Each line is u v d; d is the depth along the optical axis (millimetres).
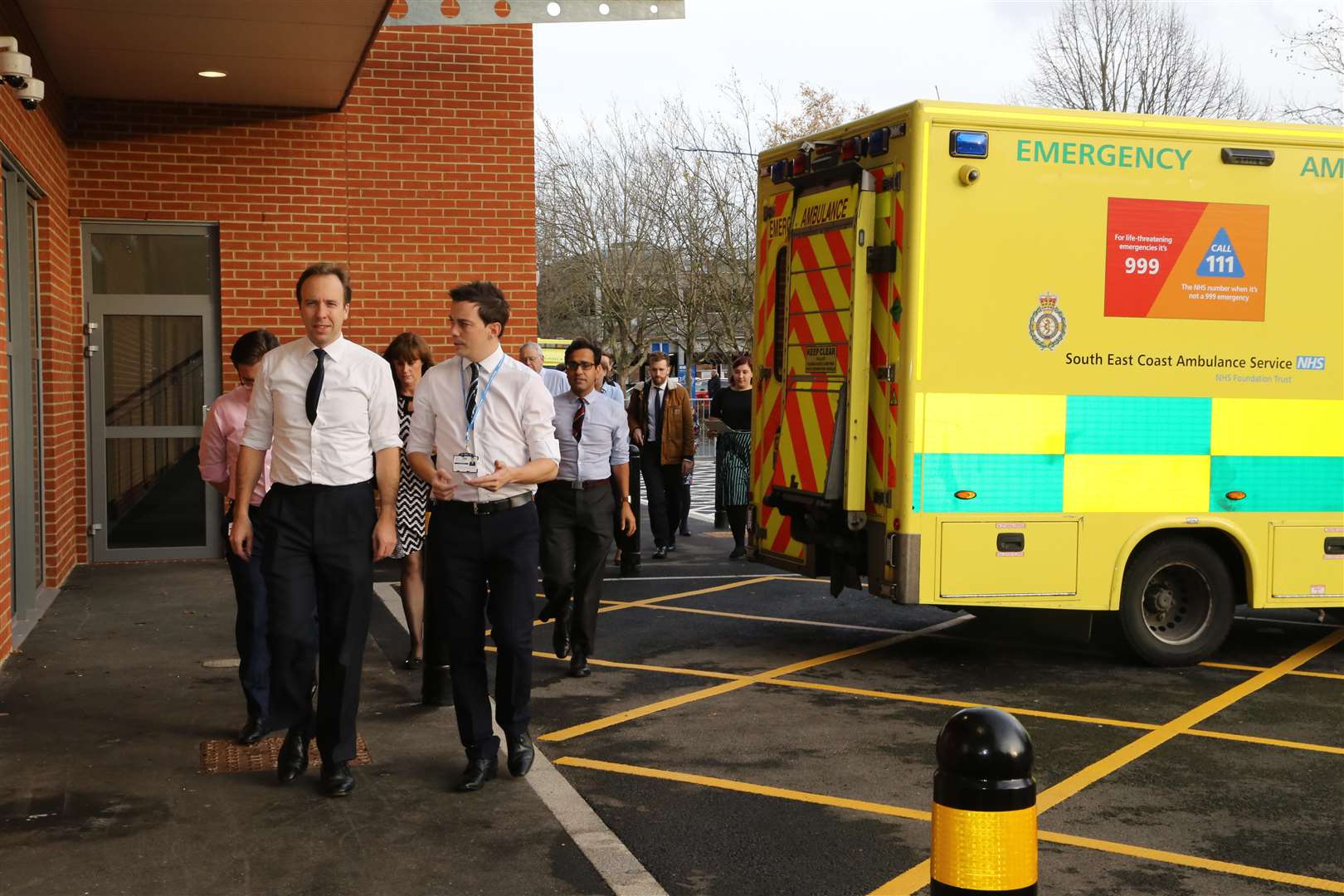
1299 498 8164
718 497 12914
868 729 6586
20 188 8953
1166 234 7855
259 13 8984
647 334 42125
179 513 11906
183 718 6473
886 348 7645
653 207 39750
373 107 12141
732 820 5199
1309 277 8117
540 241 41188
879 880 4562
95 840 4777
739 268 38406
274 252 11961
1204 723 6781
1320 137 8109
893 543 7586
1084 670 8039
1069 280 7711
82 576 10938
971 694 7395
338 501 5305
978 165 7539
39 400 9875
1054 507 7738
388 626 9109
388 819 5055
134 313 11766
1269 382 8070
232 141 11828
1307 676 7922
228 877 4453
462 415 5477
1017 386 7648
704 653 8477
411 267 12297
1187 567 8117
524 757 5629
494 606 5582
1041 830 5125
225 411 6141
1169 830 5137
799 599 10656
